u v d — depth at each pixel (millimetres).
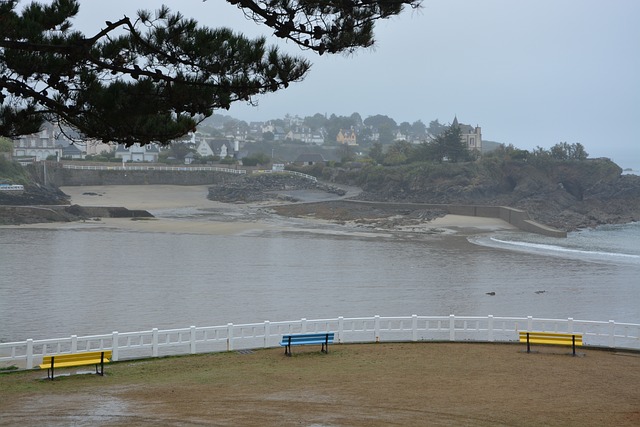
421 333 41125
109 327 42938
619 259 79562
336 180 187125
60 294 53312
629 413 19047
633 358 27766
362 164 194250
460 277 65125
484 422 17875
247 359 28109
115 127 18141
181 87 17844
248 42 17859
